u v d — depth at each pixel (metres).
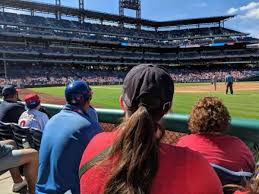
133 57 92.19
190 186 1.86
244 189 2.03
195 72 88.62
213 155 3.10
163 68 2.14
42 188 3.49
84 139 3.45
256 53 86.81
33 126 5.89
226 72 83.62
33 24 78.31
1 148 4.83
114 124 5.70
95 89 47.97
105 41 88.38
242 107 19.75
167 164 1.87
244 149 3.21
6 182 6.02
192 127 3.33
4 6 76.94
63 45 83.75
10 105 6.61
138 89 2.01
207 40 93.44
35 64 78.75
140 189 1.78
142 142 1.83
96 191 1.97
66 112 3.68
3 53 70.25
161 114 2.06
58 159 3.40
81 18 89.69
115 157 1.90
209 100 3.26
